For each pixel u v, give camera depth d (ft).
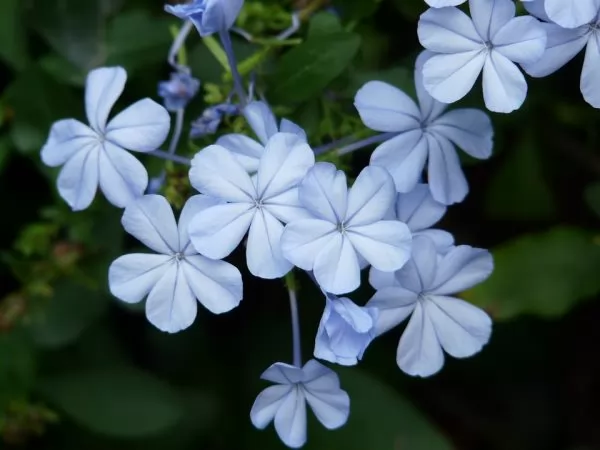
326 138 1.37
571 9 1.20
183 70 1.36
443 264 1.26
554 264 1.44
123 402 1.47
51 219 1.49
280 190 1.22
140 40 1.42
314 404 1.26
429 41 1.24
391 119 1.27
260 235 1.22
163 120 1.26
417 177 1.28
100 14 1.44
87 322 1.46
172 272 1.24
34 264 1.45
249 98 1.32
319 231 1.21
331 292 1.21
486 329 1.28
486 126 1.29
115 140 1.27
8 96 1.43
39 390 1.48
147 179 1.27
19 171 1.50
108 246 1.43
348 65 1.36
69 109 1.44
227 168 1.22
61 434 1.54
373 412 1.45
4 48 1.43
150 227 1.24
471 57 1.24
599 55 1.23
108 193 1.28
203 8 1.27
